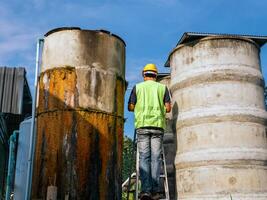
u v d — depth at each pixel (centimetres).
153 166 602
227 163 717
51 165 622
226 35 802
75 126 633
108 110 666
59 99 651
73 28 687
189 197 739
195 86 786
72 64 665
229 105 751
